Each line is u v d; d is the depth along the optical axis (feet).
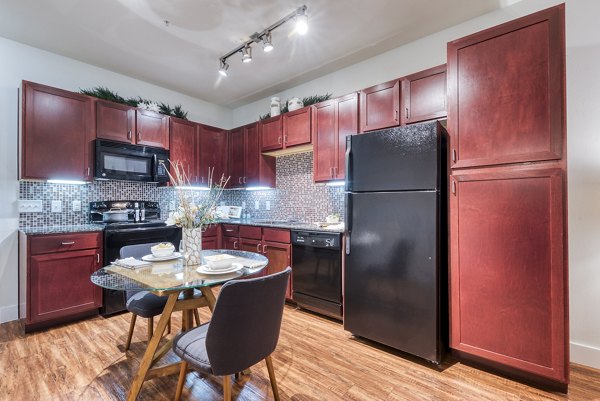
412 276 6.79
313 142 10.84
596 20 6.62
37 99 8.80
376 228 7.38
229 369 4.24
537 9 7.42
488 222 6.21
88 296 8.99
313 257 9.48
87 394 5.52
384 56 10.14
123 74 11.75
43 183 9.72
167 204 12.94
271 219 13.65
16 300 9.12
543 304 5.63
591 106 6.63
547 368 5.59
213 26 8.52
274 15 8.04
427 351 6.57
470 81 6.48
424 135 6.70
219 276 5.34
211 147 13.75
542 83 5.67
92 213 10.52
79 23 8.38
